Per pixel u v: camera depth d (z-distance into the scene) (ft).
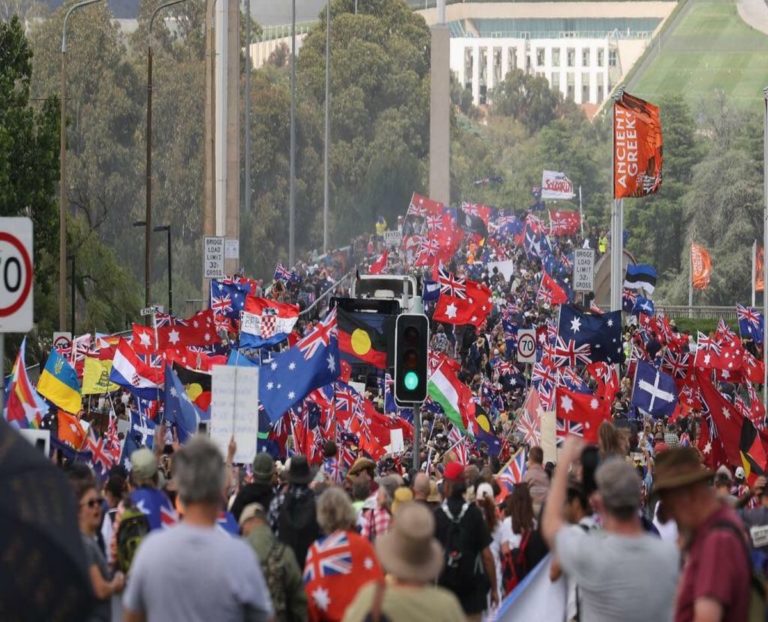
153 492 90.38
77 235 505.66
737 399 273.13
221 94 435.12
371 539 116.88
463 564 110.63
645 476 182.60
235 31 445.78
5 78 435.12
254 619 64.75
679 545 73.15
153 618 63.72
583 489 90.48
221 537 64.64
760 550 94.02
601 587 66.90
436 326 466.29
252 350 268.62
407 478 155.12
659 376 235.61
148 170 458.50
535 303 620.49
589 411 184.03
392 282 518.37
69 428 159.12
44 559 55.57
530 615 95.50
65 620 55.72
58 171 438.40
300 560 102.68
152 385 209.97
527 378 388.78
